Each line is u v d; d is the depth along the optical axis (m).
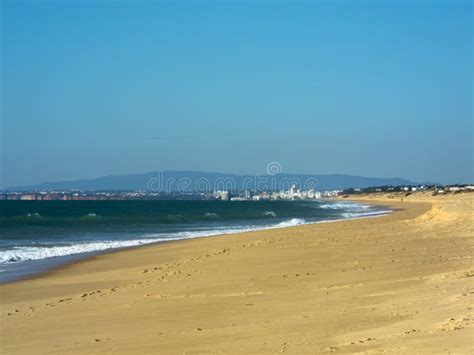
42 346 10.28
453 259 18.56
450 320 9.08
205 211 103.94
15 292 17.58
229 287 15.30
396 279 14.62
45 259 27.00
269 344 8.95
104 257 27.27
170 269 20.58
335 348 8.25
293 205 155.88
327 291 13.60
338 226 41.41
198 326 10.91
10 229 50.84
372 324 9.65
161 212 97.81
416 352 7.40
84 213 91.31
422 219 42.62
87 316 12.75
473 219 35.44
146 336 10.41
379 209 104.38
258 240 31.47
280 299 13.06
